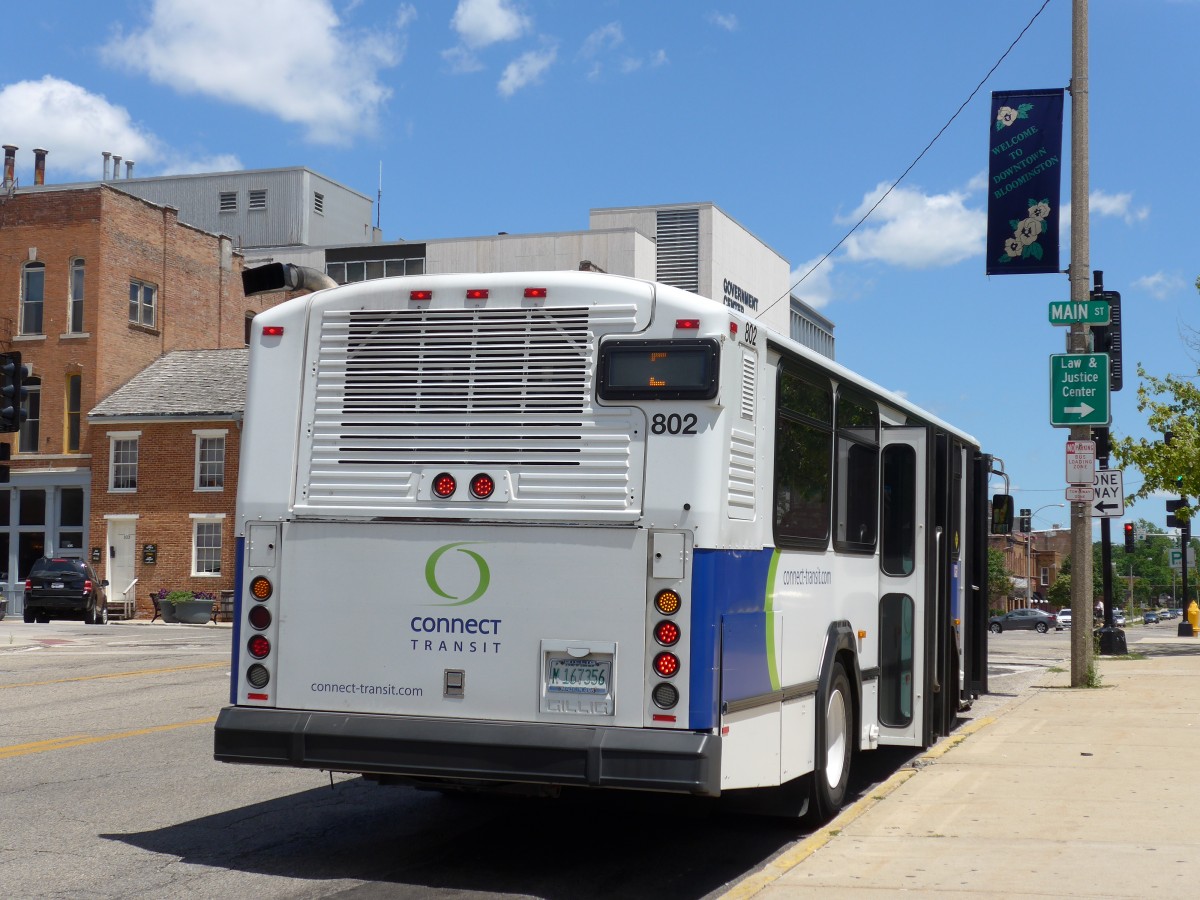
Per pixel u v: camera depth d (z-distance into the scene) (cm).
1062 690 1706
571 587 705
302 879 729
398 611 733
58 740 1241
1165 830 795
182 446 4069
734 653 708
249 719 742
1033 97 1703
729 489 707
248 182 7675
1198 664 2284
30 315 4381
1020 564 11656
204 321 4778
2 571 4366
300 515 755
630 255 6756
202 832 849
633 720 689
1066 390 1712
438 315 749
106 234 4325
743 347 730
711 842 834
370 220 8231
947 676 1199
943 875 682
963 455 1366
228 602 3969
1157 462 2959
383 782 783
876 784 1055
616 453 707
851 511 951
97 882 716
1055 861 714
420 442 741
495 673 713
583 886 721
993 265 1711
